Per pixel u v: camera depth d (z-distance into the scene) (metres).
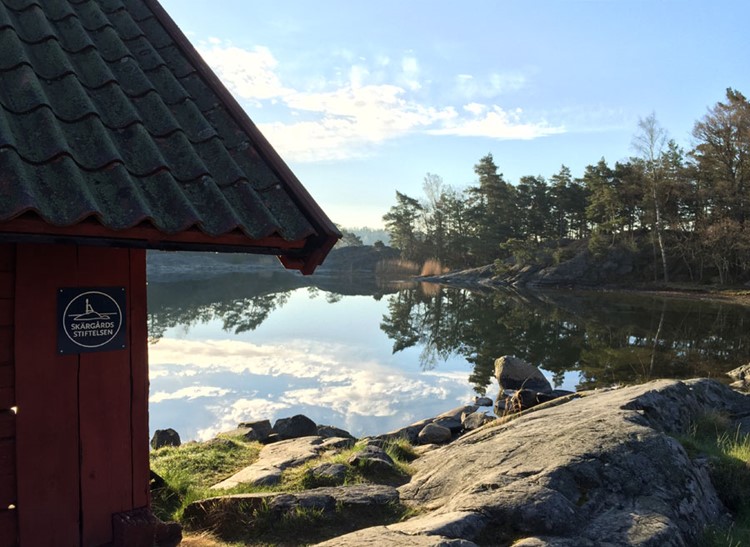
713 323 25.75
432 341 22.61
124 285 3.02
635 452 4.45
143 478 3.12
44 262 2.76
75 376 2.87
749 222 42.19
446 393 14.60
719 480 4.89
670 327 24.64
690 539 3.81
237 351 19.58
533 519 3.59
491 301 38.12
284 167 3.12
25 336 2.72
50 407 2.79
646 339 21.62
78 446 2.88
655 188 45.41
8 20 3.00
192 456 7.12
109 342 2.97
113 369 3.00
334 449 7.45
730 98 44.66
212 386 14.46
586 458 4.33
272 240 2.84
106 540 2.98
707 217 44.78
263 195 3.02
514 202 64.94
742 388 13.06
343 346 21.25
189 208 2.54
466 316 30.31
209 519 4.45
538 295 42.00
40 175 2.30
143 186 2.60
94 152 2.57
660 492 4.08
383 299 40.72
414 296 43.12
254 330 24.94
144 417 3.12
